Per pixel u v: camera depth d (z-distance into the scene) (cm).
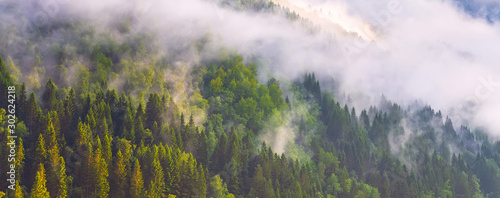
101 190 16612
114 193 17162
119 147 18462
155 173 17825
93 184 16625
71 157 17662
